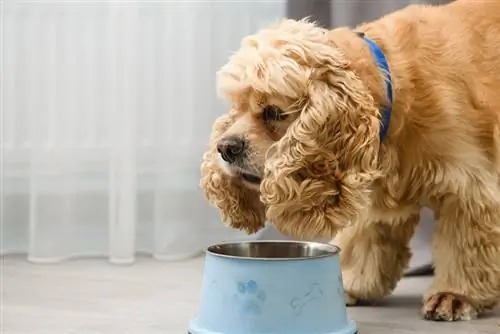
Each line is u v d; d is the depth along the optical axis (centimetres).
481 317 185
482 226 179
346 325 151
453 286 185
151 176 280
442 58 177
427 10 190
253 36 162
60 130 267
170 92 276
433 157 174
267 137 161
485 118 178
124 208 262
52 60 266
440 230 187
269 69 154
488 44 184
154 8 275
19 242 275
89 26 272
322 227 160
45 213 263
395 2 255
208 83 280
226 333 145
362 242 199
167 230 271
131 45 266
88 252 274
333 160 158
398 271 203
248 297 144
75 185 272
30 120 267
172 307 195
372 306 200
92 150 276
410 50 176
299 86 154
